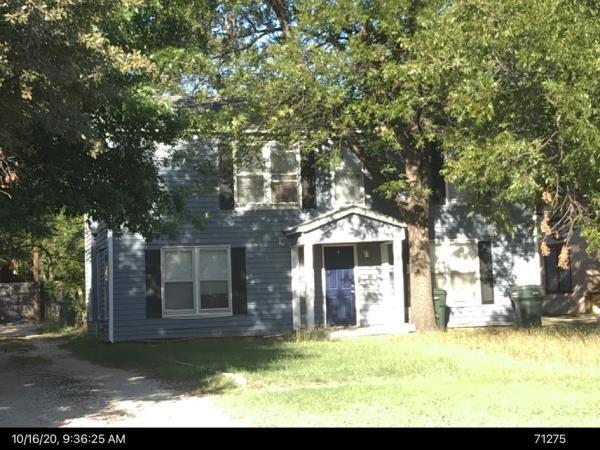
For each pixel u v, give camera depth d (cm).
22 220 1227
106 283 2145
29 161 1187
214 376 1211
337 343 1758
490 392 976
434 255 2231
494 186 1433
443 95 1491
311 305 2000
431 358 1357
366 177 2184
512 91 1244
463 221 2253
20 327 3428
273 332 2112
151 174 1320
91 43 904
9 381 1320
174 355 1582
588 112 1087
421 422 805
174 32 1603
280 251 2131
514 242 2280
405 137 1858
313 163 2147
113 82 1149
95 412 959
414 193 1859
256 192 2130
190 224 2075
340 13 1591
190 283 2077
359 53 1582
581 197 1323
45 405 1028
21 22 789
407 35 1568
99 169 1269
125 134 1288
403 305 2066
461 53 1252
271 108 1669
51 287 3219
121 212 1290
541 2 1145
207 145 2019
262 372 1241
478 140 1309
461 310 2231
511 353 1378
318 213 2155
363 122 1698
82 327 3014
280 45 1658
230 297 2095
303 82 1605
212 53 1848
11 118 890
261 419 846
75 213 1305
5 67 787
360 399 943
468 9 1246
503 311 2256
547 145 1235
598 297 2614
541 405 880
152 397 1078
